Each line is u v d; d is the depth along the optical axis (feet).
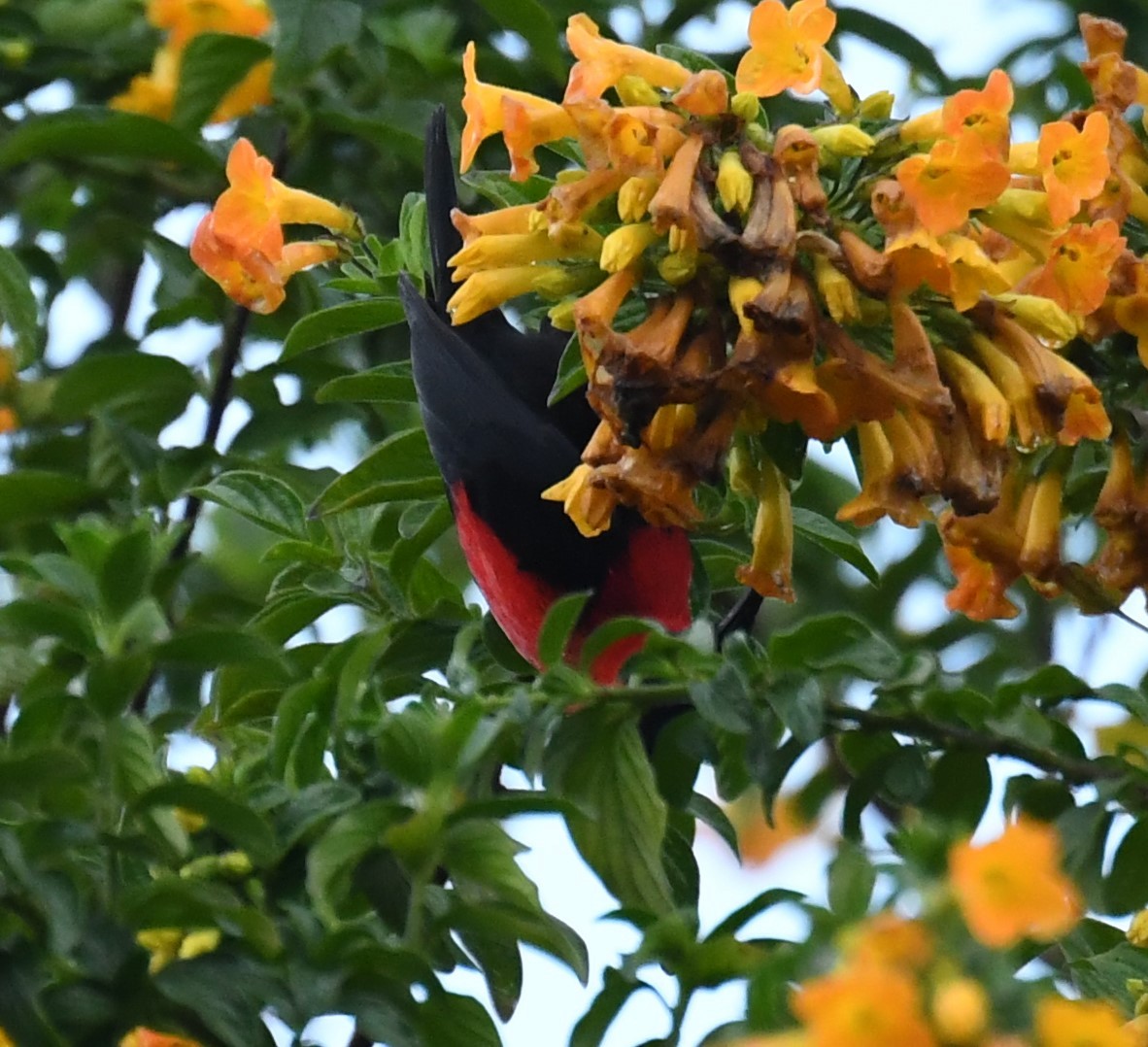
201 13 37.09
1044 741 24.95
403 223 29.37
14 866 20.29
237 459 33.65
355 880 21.52
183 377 35.27
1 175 39.47
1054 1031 15.83
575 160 25.38
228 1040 20.47
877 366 21.20
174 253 38.50
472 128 23.00
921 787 24.50
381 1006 21.02
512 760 24.39
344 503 27.66
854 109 22.63
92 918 20.70
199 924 20.99
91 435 37.01
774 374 20.75
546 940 21.40
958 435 22.03
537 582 28.43
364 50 36.11
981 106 20.47
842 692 27.32
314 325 28.09
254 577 40.11
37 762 20.62
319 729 23.39
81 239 38.78
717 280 21.76
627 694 22.68
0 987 20.12
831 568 38.70
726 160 21.31
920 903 16.39
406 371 29.40
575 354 23.39
